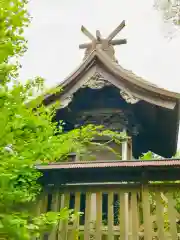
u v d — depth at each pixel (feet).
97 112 32.94
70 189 21.09
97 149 30.86
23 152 11.84
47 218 12.73
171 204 19.51
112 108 32.89
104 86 30.86
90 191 20.84
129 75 30.37
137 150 41.60
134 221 19.44
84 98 32.86
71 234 20.07
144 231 19.02
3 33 12.01
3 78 12.00
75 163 20.76
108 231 19.51
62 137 16.25
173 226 18.93
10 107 11.23
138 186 20.39
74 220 20.33
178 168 19.72
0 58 11.46
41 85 13.91
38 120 11.79
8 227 10.69
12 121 11.28
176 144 37.99
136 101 29.73
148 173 20.35
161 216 19.25
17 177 13.12
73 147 21.52
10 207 11.96
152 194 21.72
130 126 32.89
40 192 20.86
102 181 20.97
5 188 11.48
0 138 11.08
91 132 23.68
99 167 20.10
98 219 19.99
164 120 32.68
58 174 21.20
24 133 11.59
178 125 32.89
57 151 14.37
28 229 12.57
